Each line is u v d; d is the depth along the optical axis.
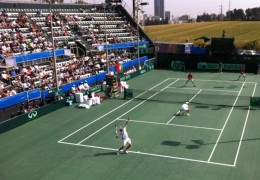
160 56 60.47
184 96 40.41
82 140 27.33
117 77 47.12
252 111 33.91
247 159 22.94
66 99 37.47
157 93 42.22
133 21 73.25
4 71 39.38
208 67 57.50
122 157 23.91
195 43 90.50
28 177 21.52
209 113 33.53
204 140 26.55
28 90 36.59
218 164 22.34
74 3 68.56
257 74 53.50
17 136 28.66
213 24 148.00
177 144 25.89
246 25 129.88
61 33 55.78
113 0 74.75
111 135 28.25
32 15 56.88
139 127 29.95
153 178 20.78
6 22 50.91
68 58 50.06
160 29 144.38
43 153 25.06
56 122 32.03
